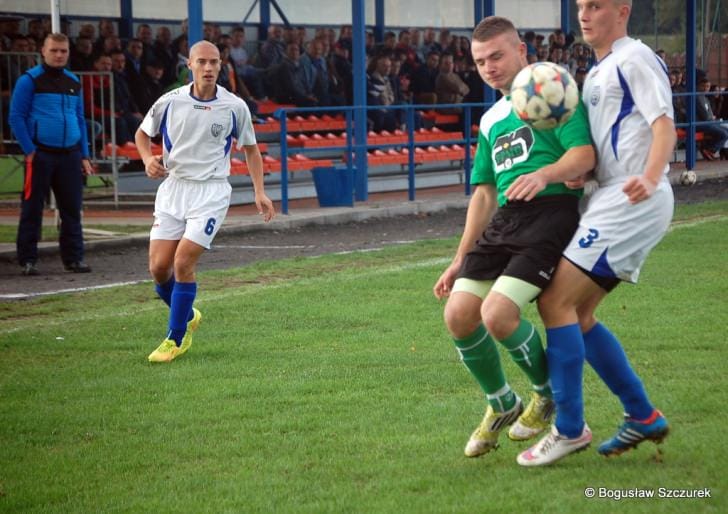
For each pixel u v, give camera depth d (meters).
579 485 7.87
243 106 13.44
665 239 21.61
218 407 10.48
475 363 8.37
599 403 10.11
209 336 13.71
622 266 7.98
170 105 13.22
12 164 29.73
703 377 10.97
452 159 34.84
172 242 13.15
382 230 25.94
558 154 8.17
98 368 12.20
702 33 50.00
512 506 7.48
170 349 12.50
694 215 26.34
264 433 9.62
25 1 31.70
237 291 16.97
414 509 7.55
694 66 38.91
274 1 36.97
